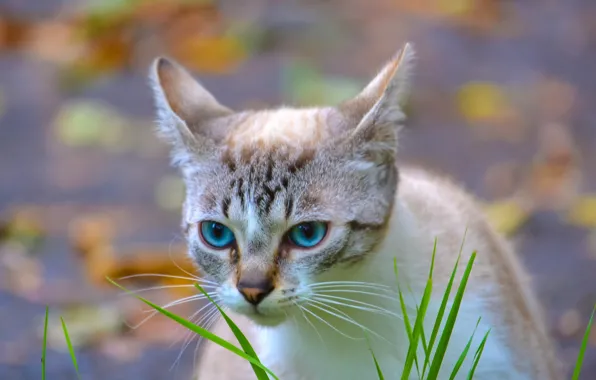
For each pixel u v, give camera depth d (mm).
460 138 13578
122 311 10055
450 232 6832
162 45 15844
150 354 9445
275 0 16969
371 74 14648
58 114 14438
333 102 13812
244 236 6113
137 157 13461
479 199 12117
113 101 14680
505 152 13227
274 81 14695
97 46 15844
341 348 6551
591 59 15688
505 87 14867
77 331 9734
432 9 16938
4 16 16938
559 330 9586
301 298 6105
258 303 6059
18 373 9141
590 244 11125
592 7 17422
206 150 6367
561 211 11828
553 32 16516
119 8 16328
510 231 11250
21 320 9992
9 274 10891
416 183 7250
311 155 6168
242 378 7129
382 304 6383
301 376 6770
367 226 6219
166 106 6707
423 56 15508
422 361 6465
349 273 6266
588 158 13047
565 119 14008
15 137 13969
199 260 6383
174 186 12656
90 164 13328
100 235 11375
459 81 14961
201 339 8375
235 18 16297
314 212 6062
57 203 12430
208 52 15461
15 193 12656
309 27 16000
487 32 16375
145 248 11031
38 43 16328
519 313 6984
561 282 10367
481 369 6441
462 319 6465
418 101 14383
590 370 9008
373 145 6227
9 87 15117
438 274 6531
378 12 16688
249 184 6094
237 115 6777
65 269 11016
